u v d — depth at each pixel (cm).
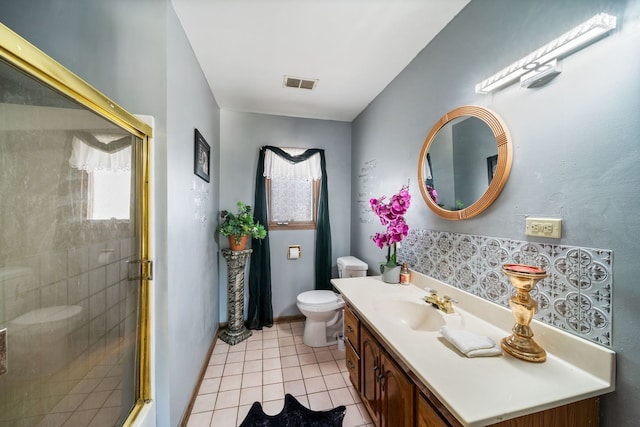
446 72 140
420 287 160
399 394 99
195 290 166
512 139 103
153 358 116
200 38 151
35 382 71
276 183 274
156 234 119
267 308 259
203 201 189
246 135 264
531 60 89
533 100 94
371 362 128
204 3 125
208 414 148
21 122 65
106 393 96
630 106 69
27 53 61
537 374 77
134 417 106
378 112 224
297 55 169
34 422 70
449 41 138
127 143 104
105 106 87
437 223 148
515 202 101
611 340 73
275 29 144
